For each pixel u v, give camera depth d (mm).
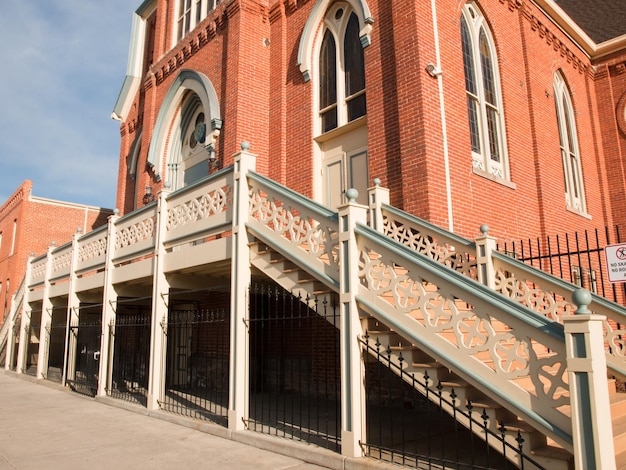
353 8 10086
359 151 9773
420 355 5227
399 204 8414
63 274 13539
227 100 11570
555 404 3904
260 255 7246
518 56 11414
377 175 8828
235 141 11094
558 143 12203
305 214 6449
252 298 10719
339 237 5742
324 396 9492
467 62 9938
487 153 9766
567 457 3928
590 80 14781
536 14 12273
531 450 4137
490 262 7109
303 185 10547
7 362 17250
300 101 10953
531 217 10578
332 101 10523
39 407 9625
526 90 11422
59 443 6648
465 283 4598
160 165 14016
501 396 4211
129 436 6992
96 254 11898
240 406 6844
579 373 3637
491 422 4426
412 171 8148
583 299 3676
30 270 16453
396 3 8828
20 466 5582
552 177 11539
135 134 17281
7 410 9305
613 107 14578
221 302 11664
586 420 3561
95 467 5492
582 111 14094
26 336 16203
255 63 11641
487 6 10547
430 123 8188
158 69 15102
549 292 6949
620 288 13023
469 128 9289
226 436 6770
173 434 7074
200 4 14484
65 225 26016
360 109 9852
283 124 11227
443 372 4961
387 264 5312
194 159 13617
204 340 11992
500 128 10430
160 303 8938
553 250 10945
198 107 13758
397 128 8633
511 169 10227
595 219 13602
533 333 4098
